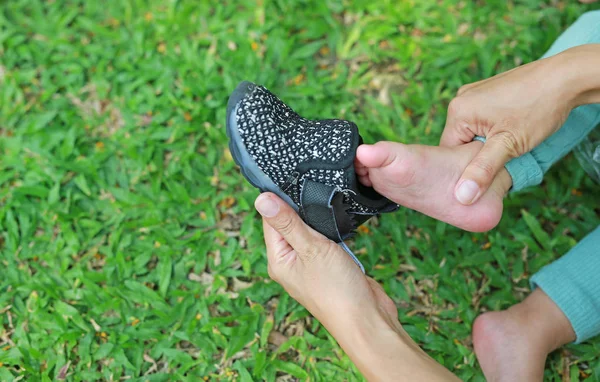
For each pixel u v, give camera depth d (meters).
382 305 0.72
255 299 0.83
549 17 0.96
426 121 0.92
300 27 0.98
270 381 0.79
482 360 0.79
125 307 0.83
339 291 0.70
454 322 0.83
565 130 0.75
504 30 0.96
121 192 0.88
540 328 0.77
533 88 0.71
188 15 0.98
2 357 0.80
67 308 0.82
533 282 0.79
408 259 0.85
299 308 0.83
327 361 0.81
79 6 0.99
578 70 0.70
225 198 0.88
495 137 0.71
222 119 0.92
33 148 0.90
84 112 0.94
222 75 0.95
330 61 0.97
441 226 0.86
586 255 0.77
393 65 0.96
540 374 0.77
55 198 0.87
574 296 0.76
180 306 0.83
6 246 0.85
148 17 0.99
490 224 0.72
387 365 0.67
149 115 0.93
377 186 0.72
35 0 0.99
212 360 0.81
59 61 0.96
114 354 0.80
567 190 0.88
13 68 0.96
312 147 0.72
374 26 0.97
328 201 0.71
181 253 0.85
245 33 0.97
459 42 0.96
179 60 0.95
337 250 0.71
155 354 0.81
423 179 0.71
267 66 0.95
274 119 0.74
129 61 0.96
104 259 0.86
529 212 0.87
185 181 0.89
